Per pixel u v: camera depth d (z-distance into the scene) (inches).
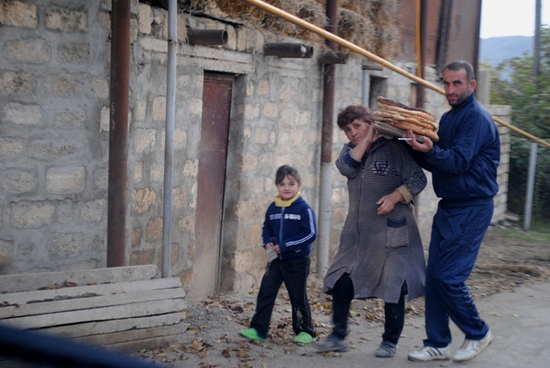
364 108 196.9
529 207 501.0
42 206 191.0
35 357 81.5
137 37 209.6
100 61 199.2
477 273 327.9
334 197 331.9
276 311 248.7
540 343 218.7
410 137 180.4
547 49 606.5
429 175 430.6
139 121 216.2
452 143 187.2
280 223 204.5
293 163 302.8
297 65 297.7
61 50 190.7
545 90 573.9
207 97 258.4
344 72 331.6
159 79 224.8
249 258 282.4
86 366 82.8
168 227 203.3
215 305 251.0
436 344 195.0
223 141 270.1
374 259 193.6
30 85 185.5
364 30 335.0
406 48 402.3
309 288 286.4
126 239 211.8
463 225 186.7
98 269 189.8
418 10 373.1
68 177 195.3
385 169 191.6
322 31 232.7
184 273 245.1
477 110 185.3
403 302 196.1
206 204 264.5
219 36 229.0
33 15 184.2
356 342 213.0
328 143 311.9
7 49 180.4
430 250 194.1
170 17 196.7
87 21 195.2
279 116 290.8
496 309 260.8
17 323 166.4
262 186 285.7
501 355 204.4
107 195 204.1
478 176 185.9
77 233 198.8
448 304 189.5
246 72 268.1
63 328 172.1
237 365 185.6
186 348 191.9
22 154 185.9
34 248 190.2
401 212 193.5
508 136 520.1
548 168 540.4
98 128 200.7
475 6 484.4
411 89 410.0
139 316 185.6
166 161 201.5
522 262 373.4
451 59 457.1
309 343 208.4
